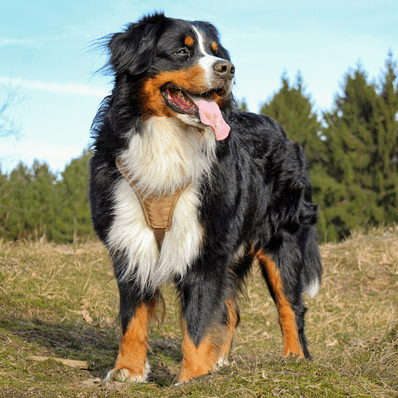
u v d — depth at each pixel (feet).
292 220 13.16
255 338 15.98
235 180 10.69
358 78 42.09
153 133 9.87
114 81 10.49
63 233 37.09
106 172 10.16
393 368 9.56
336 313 18.74
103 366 10.50
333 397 7.38
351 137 41.11
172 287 10.69
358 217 39.09
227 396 7.26
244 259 13.14
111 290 17.90
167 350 13.46
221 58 10.52
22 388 7.88
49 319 13.92
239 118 12.59
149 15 10.50
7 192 37.32
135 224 9.98
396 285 21.72
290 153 13.61
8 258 18.45
